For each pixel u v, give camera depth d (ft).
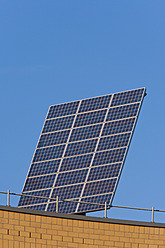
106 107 413.59
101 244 343.05
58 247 335.88
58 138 411.95
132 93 412.57
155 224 351.67
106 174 379.96
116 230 346.95
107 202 365.20
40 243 332.60
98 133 403.13
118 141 392.88
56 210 345.10
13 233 328.08
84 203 353.72
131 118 399.85
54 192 384.47
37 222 334.65
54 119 423.64
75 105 424.87
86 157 394.93
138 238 348.59
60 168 396.16
